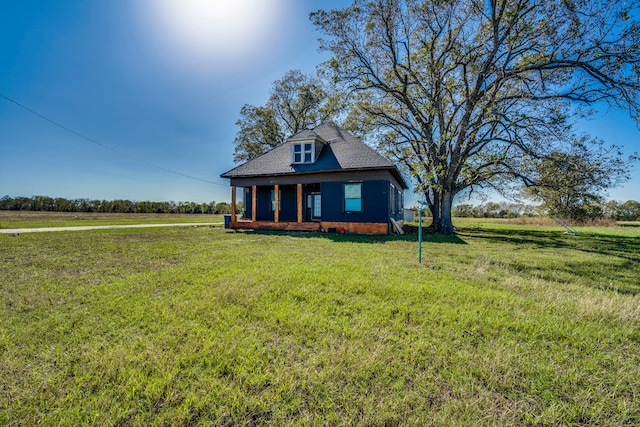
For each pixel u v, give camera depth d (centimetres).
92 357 236
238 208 3675
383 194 1338
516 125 1167
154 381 205
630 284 507
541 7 1163
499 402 191
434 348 259
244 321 313
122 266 582
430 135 1461
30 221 1988
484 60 1344
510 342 271
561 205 1520
